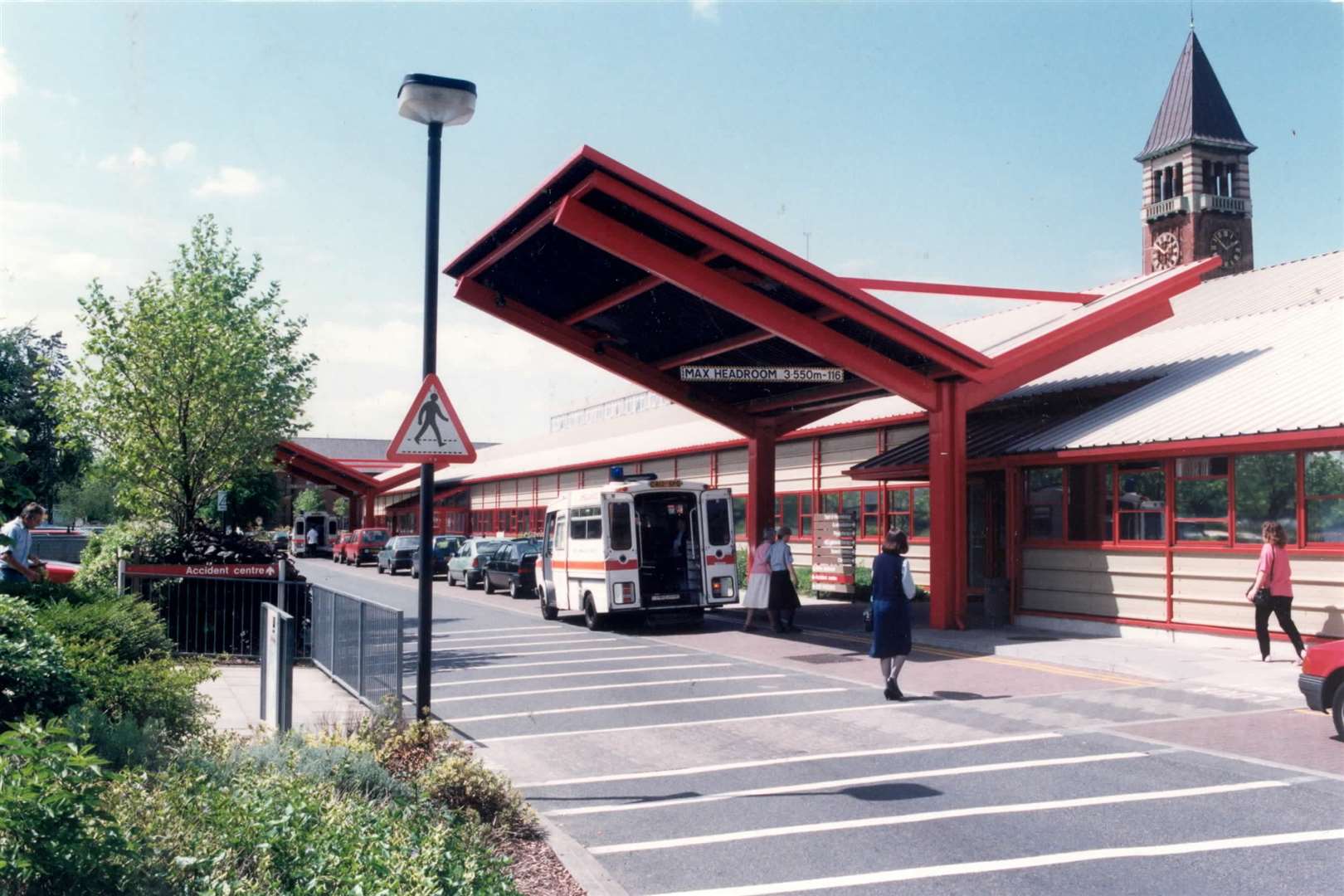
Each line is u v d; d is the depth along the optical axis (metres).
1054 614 18.66
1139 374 20.47
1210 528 16.11
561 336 23.66
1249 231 76.00
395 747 8.23
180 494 19.14
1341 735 9.72
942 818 7.50
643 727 11.02
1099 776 8.59
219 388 18.56
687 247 17.53
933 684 13.47
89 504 36.97
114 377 18.31
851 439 30.09
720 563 20.23
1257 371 17.97
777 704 12.19
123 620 9.62
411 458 9.01
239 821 4.57
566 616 23.88
